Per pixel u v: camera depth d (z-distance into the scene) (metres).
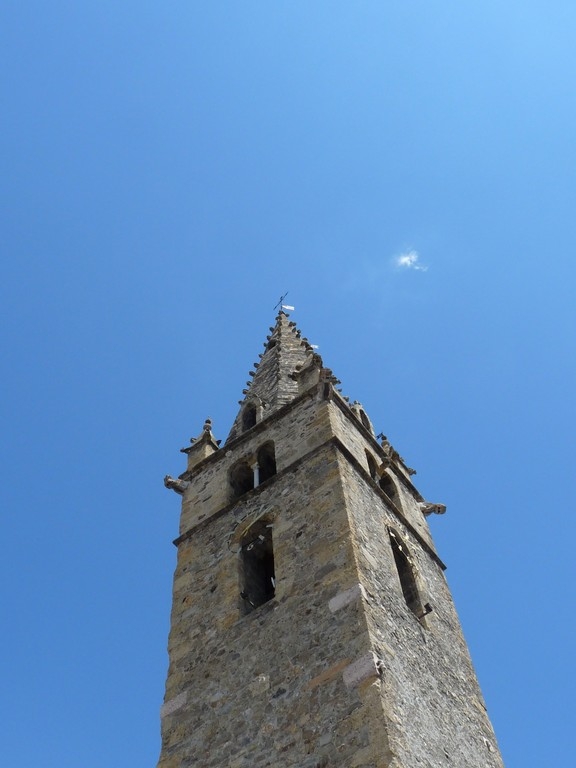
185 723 20.42
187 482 30.03
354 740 16.94
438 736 18.81
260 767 17.91
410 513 28.98
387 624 20.41
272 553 25.66
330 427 26.67
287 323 42.09
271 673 19.86
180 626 23.50
